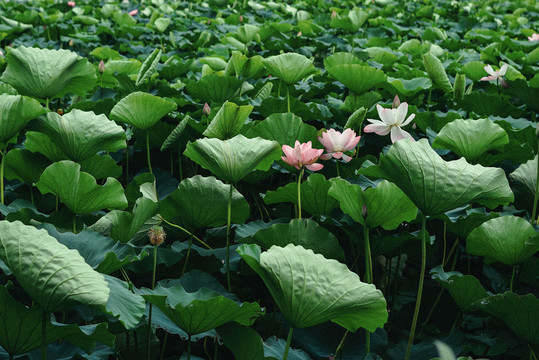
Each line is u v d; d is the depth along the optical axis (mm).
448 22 12375
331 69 5305
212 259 4074
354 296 3285
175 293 3531
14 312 3158
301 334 3816
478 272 4609
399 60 7617
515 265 3982
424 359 3822
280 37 8945
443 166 3568
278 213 4703
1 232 3113
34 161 4539
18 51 4926
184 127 4738
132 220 3797
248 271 4043
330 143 4238
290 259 3318
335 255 3963
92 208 4039
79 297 3055
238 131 4484
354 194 3820
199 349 3982
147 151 4840
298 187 4152
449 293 4043
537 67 7602
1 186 4434
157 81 5773
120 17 10195
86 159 4480
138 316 3293
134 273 4051
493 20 12188
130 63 6398
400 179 3568
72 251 3129
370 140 5148
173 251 4059
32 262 3084
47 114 4266
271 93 6039
